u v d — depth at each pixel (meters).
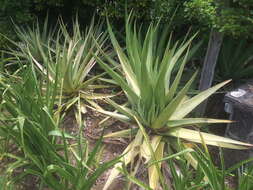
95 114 3.32
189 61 4.00
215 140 2.59
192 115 3.25
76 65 3.35
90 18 4.64
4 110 3.24
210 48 2.96
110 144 2.97
